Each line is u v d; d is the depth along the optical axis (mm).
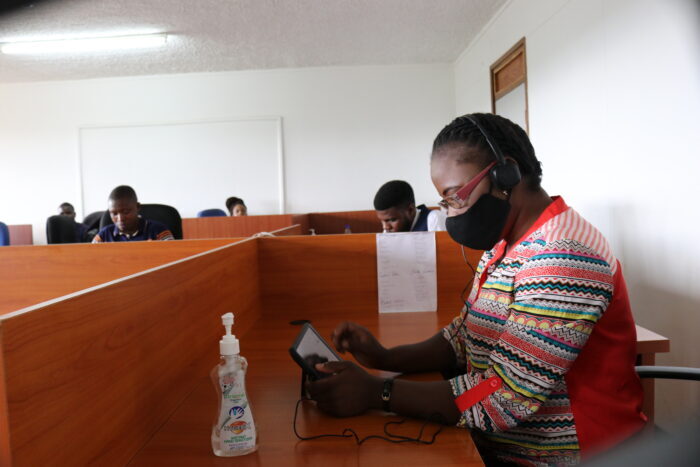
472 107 5367
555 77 3244
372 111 6094
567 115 3082
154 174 6203
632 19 2301
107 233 2783
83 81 6141
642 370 907
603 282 654
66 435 506
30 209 6277
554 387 690
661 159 2105
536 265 676
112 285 610
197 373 927
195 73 6094
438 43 5277
